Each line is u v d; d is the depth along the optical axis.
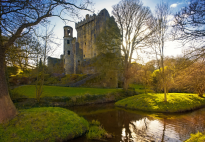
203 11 4.38
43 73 13.40
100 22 46.53
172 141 6.07
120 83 34.72
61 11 6.93
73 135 6.15
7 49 5.94
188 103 13.83
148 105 13.37
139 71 26.50
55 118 6.62
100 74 25.83
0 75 5.57
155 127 8.00
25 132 5.32
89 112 11.99
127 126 8.14
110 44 23.62
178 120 9.54
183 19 4.84
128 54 23.02
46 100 13.59
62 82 25.72
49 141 5.39
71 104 14.66
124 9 22.38
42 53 12.45
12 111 5.95
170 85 15.04
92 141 5.95
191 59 5.30
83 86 25.23
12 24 6.05
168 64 13.95
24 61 8.56
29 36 6.81
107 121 9.19
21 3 5.24
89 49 50.81
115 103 16.45
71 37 39.69
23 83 23.08
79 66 39.47
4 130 5.08
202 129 7.68
